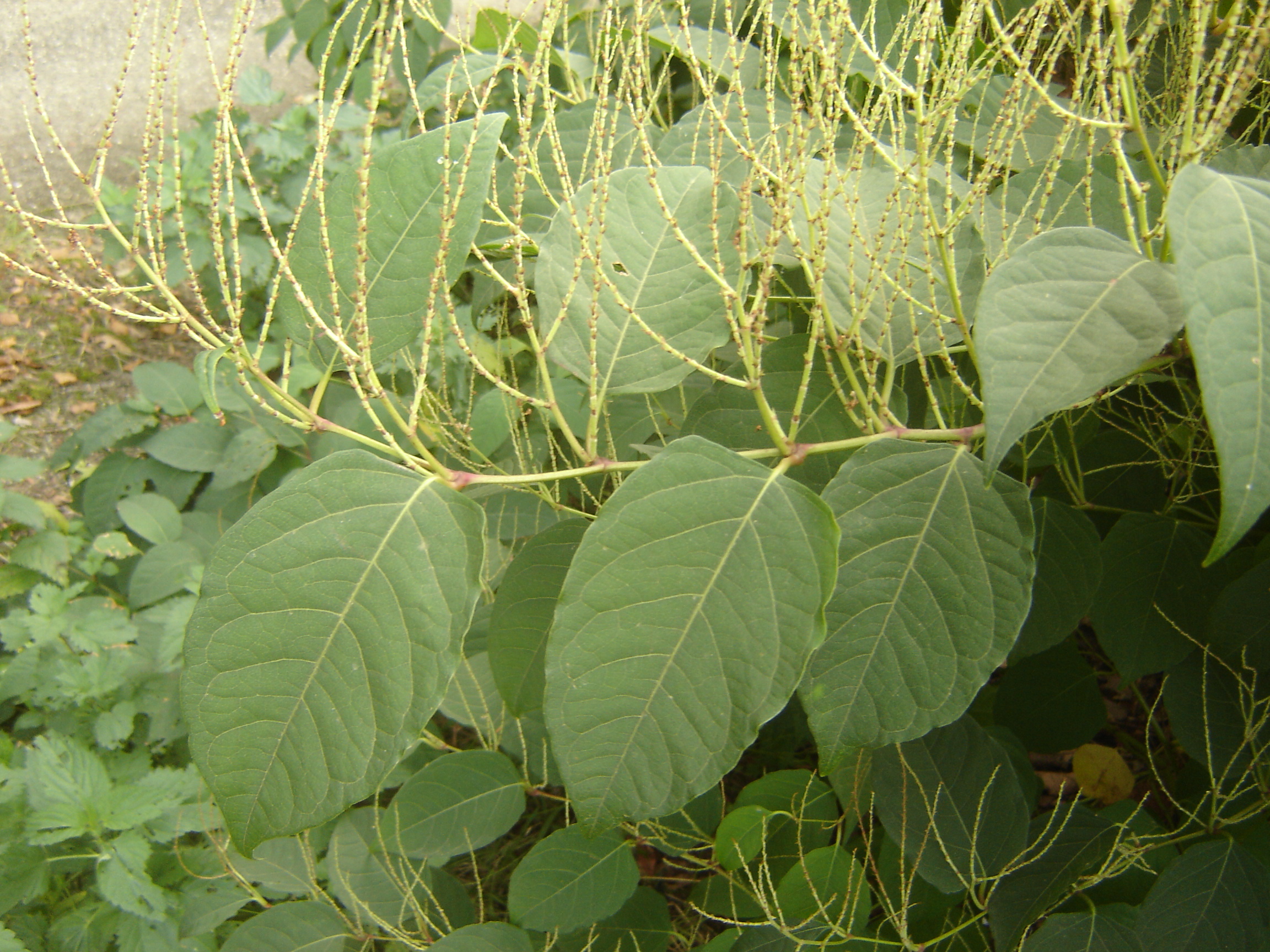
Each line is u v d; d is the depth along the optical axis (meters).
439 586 0.34
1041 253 0.32
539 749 0.67
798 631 0.34
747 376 0.39
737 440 0.42
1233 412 0.27
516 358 0.93
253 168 1.41
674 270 0.39
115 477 1.08
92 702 0.85
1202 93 0.45
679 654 0.34
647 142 0.38
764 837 0.54
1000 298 0.31
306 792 0.34
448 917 0.64
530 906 0.57
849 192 0.42
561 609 0.34
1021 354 0.30
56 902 0.76
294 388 1.04
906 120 0.51
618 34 0.47
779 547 0.34
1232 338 0.27
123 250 1.35
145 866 0.74
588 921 0.57
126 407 1.09
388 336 0.36
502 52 0.39
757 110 0.50
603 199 0.37
